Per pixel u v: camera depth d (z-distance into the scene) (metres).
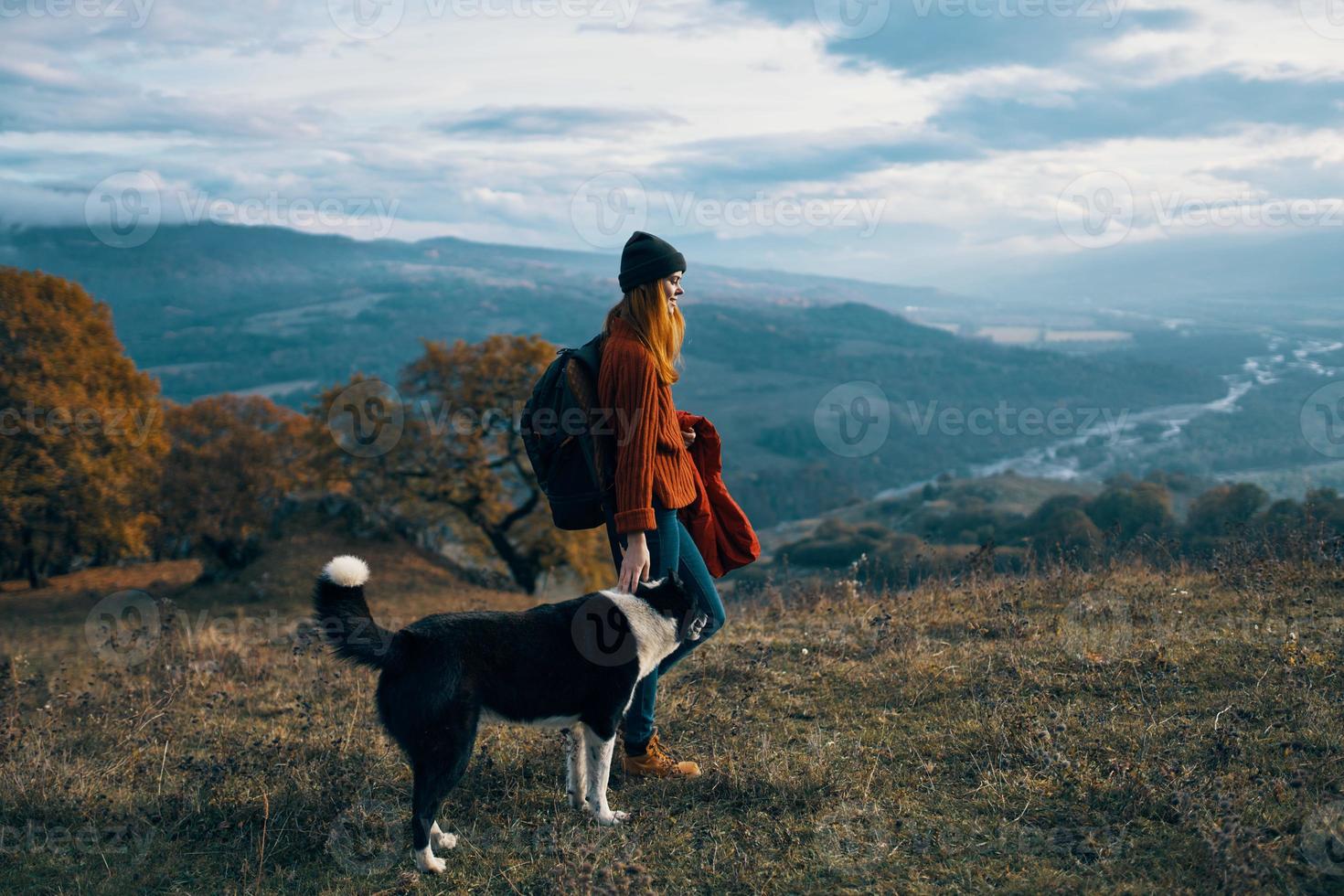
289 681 6.47
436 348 34.25
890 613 6.36
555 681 3.34
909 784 3.58
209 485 35.25
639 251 3.30
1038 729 3.82
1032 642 5.15
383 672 3.29
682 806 3.62
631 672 3.44
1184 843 2.94
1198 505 25.94
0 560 35.09
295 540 31.70
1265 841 2.84
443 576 30.20
